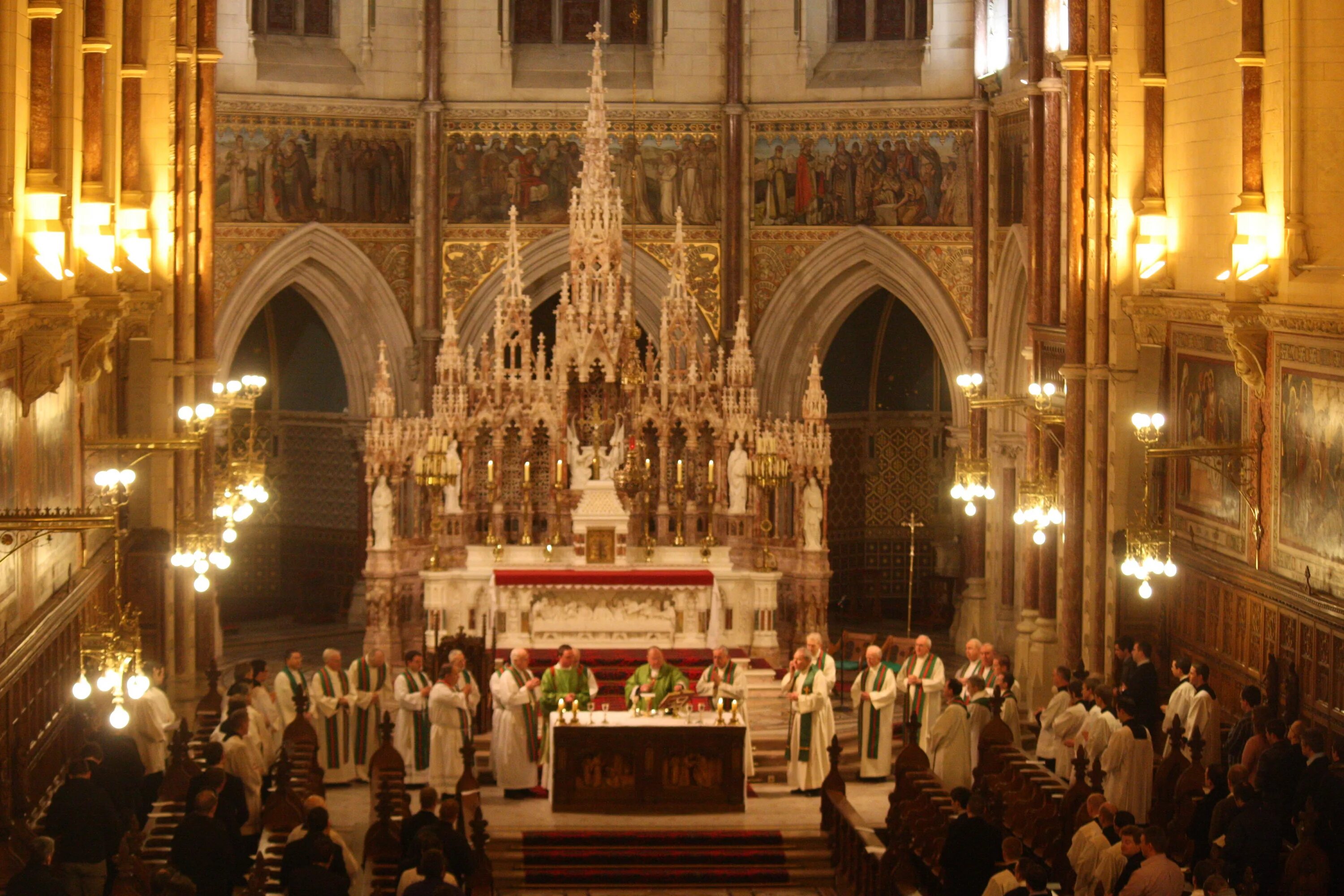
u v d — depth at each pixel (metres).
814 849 24.59
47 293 22.31
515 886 23.78
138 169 28.66
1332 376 23.34
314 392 42.41
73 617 25.11
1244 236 24.98
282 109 38.34
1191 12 28.06
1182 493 29.19
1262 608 25.62
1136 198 29.50
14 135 21.69
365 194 39.25
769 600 34.34
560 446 34.84
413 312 39.81
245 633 39.91
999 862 18.80
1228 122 26.77
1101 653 30.03
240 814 21.16
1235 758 22.47
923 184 38.78
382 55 39.28
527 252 39.97
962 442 38.53
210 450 30.47
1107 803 19.33
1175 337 29.16
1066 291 31.58
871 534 43.44
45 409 23.95
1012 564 36.69
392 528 34.84
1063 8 32.62
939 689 28.62
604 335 34.47
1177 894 17.09
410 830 19.25
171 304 29.62
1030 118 34.00
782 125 39.50
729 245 39.62
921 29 39.31
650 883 23.97
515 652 27.17
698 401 35.06
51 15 22.48
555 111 39.75
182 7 29.28
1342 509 23.05
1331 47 24.03
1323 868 16.94
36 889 16.38
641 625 33.81
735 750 25.80
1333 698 23.20
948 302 38.69
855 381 43.16
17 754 20.53
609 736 25.66
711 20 39.84
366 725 27.94
